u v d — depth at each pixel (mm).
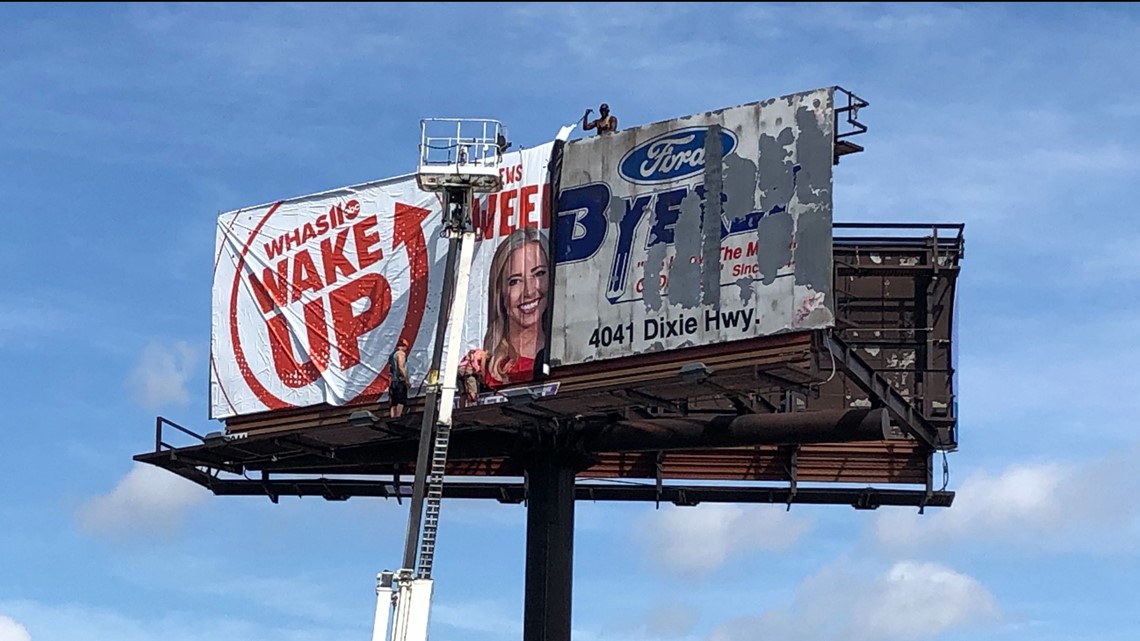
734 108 55375
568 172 57812
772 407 58719
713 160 55312
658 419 57719
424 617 52156
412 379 59125
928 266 61719
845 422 55281
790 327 52844
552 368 56688
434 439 58875
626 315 55750
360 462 62969
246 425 62781
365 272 61125
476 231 58781
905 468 64438
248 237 63875
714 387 54625
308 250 62500
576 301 56688
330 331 61375
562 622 58062
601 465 65812
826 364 53281
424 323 59438
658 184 56156
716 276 54469
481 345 57875
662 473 65125
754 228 54156
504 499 65625
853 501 64312
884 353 62000
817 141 53625
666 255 55469
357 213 61719
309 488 65438
